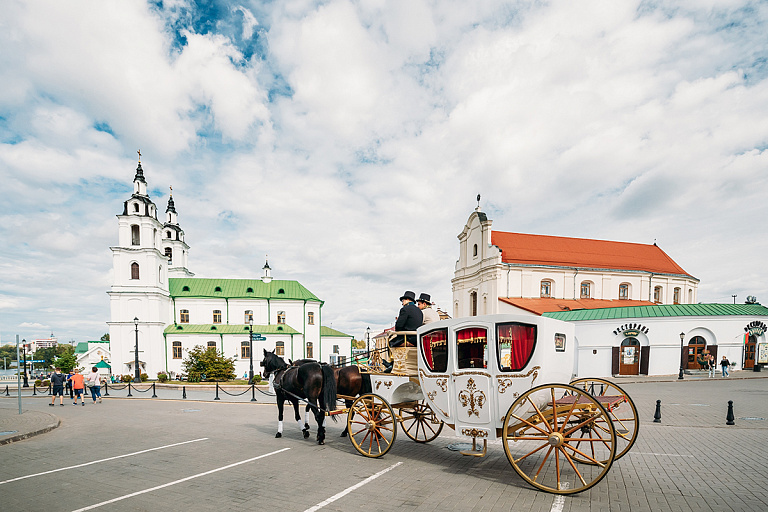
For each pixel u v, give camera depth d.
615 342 32.19
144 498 6.47
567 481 6.99
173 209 68.94
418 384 9.22
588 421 6.57
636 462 8.11
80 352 90.38
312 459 8.73
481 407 7.32
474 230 48.84
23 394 31.17
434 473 7.59
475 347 7.58
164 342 55.03
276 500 6.32
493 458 8.64
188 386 34.62
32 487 7.07
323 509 5.93
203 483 7.18
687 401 17.39
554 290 44.66
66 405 21.78
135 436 11.73
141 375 48.84
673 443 9.74
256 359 57.56
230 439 11.05
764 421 12.72
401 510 5.84
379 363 9.94
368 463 8.34
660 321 31.28
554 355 7.26
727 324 31.23
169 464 8.46
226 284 64.62
